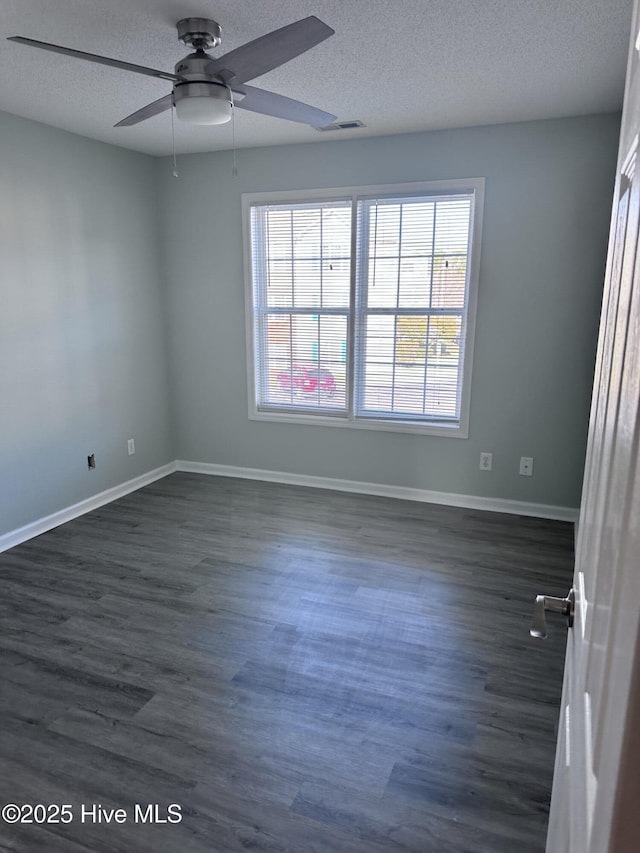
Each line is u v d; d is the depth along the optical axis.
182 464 4.97
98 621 2.65
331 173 3.93
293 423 4.46
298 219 4.13
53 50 1.76
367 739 1.96
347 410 4.29
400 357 4.07
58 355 3.69
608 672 0.45
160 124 3.45
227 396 4.65
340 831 1.63
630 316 0.52
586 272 3.49
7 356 3.33
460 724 2.02
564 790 0.83
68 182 3.65
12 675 2.28
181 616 2.69
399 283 3.96
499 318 3.72
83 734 1.98
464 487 4.05
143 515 3.93
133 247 4.28
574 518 3.78
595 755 0.48
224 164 4.21
